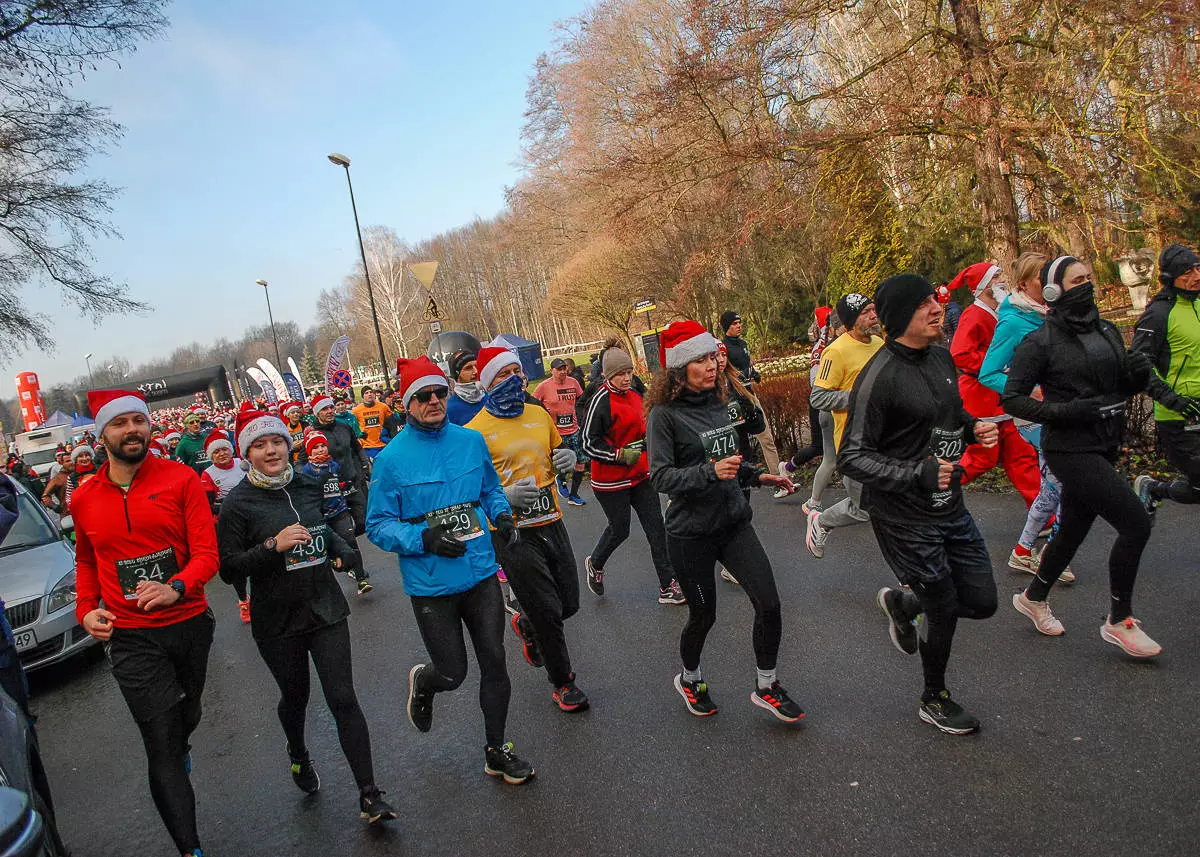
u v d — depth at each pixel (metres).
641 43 27.89
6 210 14.59
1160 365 4.64
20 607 6.54
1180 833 2.67
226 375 54.69
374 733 4.65
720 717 4.05
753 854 2.95
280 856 3.51
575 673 4.99
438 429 3.89
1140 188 10.44
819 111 14.47
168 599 3.36
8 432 105.38
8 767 2.70
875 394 3.42
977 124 9.62
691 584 3.89
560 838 3.26
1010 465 5.19
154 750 3.44
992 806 2.97
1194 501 4.61
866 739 3.60
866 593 5.45
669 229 25.31
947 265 18.88
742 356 8.59
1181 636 4.00
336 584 3.88
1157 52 10.72
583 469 7.92
